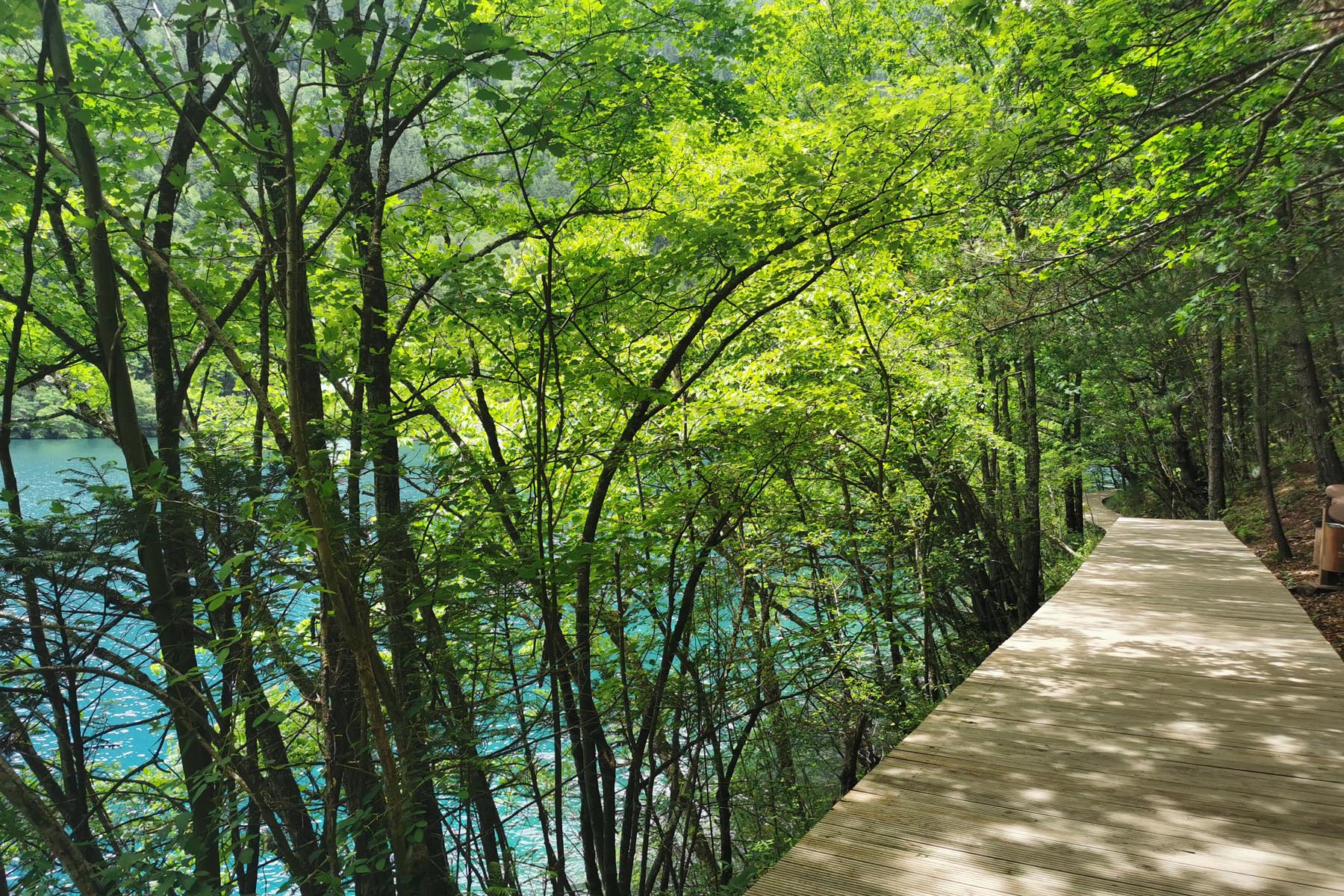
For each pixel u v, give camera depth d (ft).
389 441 14.46
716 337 26.14
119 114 14.75
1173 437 63.67
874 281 28.58
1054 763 10.82
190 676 11.05
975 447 33.24
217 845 11.77
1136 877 7.75
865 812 9.29
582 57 14.25
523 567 13.55
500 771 15.44
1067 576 47.09
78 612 10.80
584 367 18.04
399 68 14.24
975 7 22.11
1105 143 26.40
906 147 17.81
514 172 18.33
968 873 7.86
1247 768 10.57
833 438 24.02
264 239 11.61
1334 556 29.37
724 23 17.54
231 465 11.35
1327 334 41.45
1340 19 22.39
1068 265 28.14
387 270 17.31
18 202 12.66
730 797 23.53
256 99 13.25
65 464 65.98
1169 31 23.13
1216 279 29.73
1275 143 23.41
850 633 25.29
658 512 18.93
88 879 9.84
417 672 13.52
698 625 22.75
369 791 12.51
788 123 21.94
